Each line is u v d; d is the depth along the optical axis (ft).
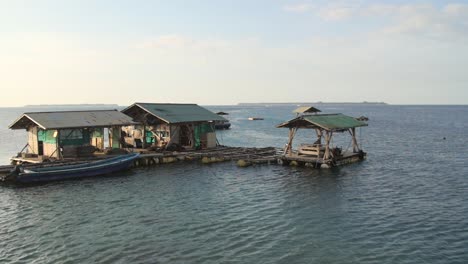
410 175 126.00
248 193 101.91
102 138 152.05
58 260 60.54
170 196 99.04
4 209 87.86
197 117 169.37
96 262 59.72
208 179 119.55
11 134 296.71
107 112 155.63
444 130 325.62
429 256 61.46
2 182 113.91
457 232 72.13
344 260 60.23
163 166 141.28
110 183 113.60
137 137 169.99
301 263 59.21
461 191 104.32
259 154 158.10
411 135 279.08
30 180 112.57
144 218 80.84
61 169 117.08
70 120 138.51
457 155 174.29
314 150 143.02
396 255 61.98
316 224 76.84
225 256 61.72
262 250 64.03
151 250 64.08
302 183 113.60
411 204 91.40
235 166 141.49
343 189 106.22
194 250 64.03
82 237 70.18
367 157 166.61
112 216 82.33
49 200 95.09
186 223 77.51
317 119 141.69
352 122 155.63
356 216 81.97
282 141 246.06
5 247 65.92
